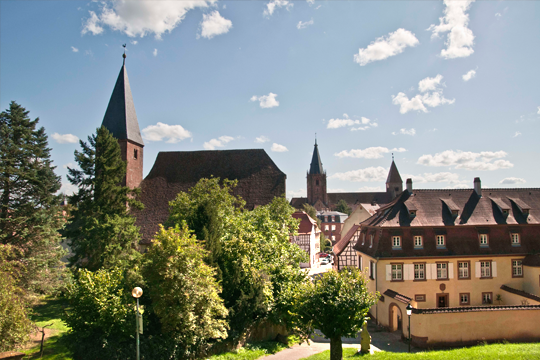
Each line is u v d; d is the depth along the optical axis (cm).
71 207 3156
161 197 4031
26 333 1571
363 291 1554
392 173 12481
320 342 2361
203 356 1752
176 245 1573
